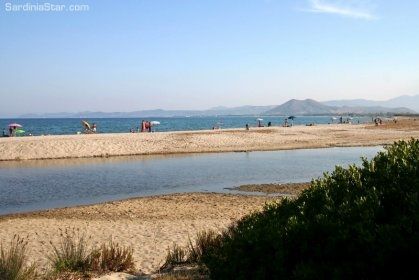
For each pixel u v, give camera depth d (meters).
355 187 5.27
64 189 25.92
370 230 4.21
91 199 23.02
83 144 45.78
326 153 42.69
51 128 117.69
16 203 22.09
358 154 41.09
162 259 11.12
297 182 26.77
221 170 32.53
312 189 5.82
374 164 5.67
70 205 21.50
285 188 24.48
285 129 68.31
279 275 4.52
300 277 4.25
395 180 4.98
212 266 5.45
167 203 20.62
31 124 163.38
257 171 31.61
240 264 4.92
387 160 5.66
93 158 41.41
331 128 73.88
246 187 25.23
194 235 13.95
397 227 4.00
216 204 20.14
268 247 4.79
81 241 10.47
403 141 6.17
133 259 10.80
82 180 29.08
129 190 25.44
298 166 33.75
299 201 5.79
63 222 16.75
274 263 4.59
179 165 35.88
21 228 15.68
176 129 103.88
